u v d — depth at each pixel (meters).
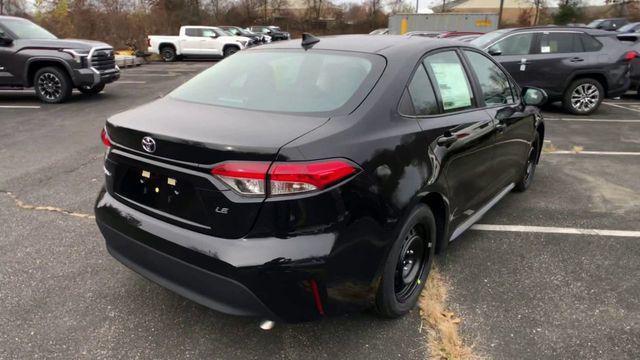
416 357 2.57
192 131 2.33
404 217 2.56
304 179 2.14
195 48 25.22
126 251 2.70
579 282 3.35
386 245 2.48
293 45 3.33
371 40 3.27
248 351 2.61
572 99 10.16
